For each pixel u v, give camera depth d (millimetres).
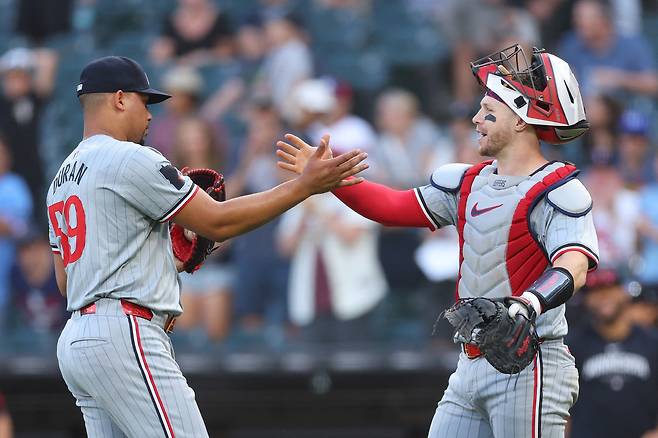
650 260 33031
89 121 16875
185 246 18016
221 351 32438
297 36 40188
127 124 16875
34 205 38375
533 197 16125
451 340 32625
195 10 42344
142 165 16203
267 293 33562
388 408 30844
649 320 27938
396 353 31547
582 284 15586
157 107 40719
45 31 45281
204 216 16297
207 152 34500
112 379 16078
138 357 16094
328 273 33125
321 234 33219
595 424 26672
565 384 16453
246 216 16391
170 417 16219
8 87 39156
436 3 45938
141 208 16234
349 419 30906
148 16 46375
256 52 41531
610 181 33438
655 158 35281
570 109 16328
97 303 16250
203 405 30844
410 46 44656
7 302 35062
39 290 35094
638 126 34781
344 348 32500
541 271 16234
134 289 16234
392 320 33500
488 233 16375
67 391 31016
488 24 40562
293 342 33031
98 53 44031
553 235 15828
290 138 17469
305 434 31250
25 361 31484
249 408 30859
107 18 46219
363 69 42969
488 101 16641
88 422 17078
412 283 33375
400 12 45906
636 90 40469
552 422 16328
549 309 15398
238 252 33719
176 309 16672
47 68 42062
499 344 15000
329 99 35469
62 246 16750
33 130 38875
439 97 40719
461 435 16922
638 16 45094
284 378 30812
